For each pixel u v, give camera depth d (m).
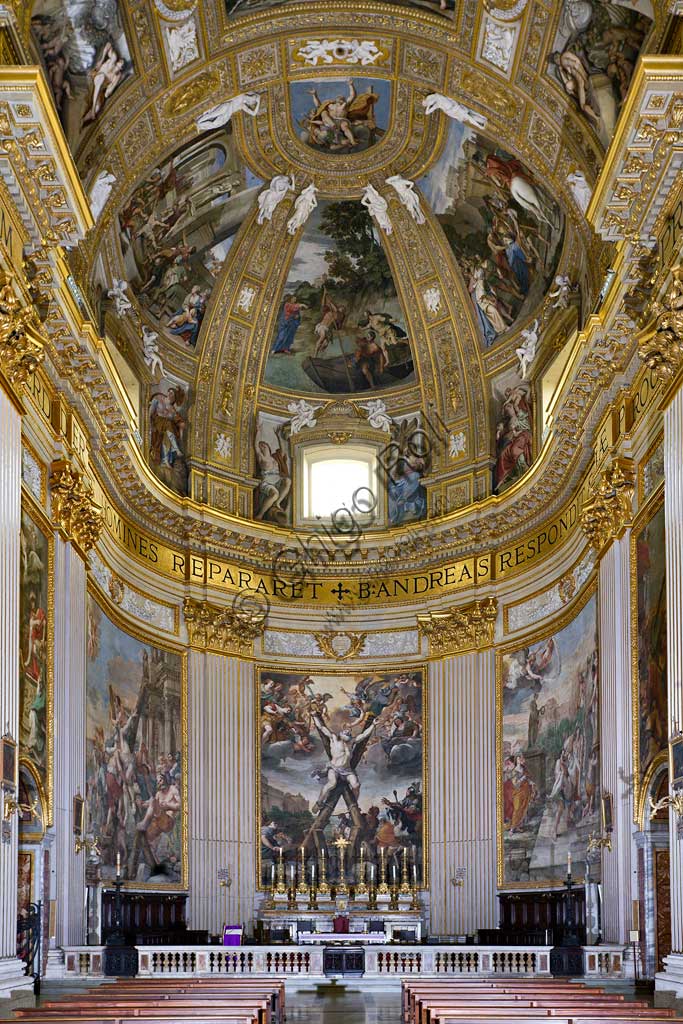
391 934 29.61
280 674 32.97
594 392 24.50
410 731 32.56
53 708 22.52
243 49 26.56
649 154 18.64
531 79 25.20
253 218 32.34
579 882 26.58
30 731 21.27
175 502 31.53
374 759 32.62
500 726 30.88
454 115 28.31
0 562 17.95
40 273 20.03
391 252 33.16
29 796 21.59
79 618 24.34
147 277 30.50
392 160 31.08
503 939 27.94
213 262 32.53
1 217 18.30
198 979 18.34
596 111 23.77
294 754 32.50
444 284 32.94
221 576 32.44
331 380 34.94
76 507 23.59
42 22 20.59
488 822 30.56
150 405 31.47
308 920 30.44
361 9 26.08
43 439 22.50
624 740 23.05
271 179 31.42
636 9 20.92
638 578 22.66
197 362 33.00
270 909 30.56
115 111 24.92
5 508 18.25
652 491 21.73
